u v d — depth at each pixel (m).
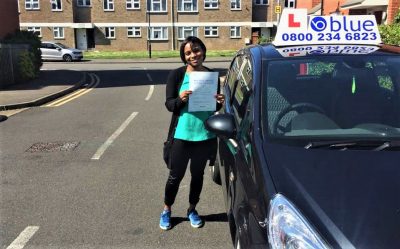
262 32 47.66
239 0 46.12
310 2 35.81
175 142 4.16
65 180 5.95
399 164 2.82
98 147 7.66
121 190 5.54
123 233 4.39
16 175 6.20
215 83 3.96
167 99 4.09
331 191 2.58
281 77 3.63
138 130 8.99
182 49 4.04
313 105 3.44
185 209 4.94
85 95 14.77
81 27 45.59
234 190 3.39
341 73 3.65
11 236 4.37
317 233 2.33
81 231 4.45
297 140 3.14
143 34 46.41
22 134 8.80
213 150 4.25
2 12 20.59
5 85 16.61
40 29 45.66
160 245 4.14
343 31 4.27
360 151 2.96
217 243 4.17
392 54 3.85
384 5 20.14
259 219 2.65
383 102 3.48
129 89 16.34
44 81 18.39
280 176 2.75
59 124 9.73
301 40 4.23
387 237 2.28
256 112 3.39
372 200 2.50
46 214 4.86
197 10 46.12
